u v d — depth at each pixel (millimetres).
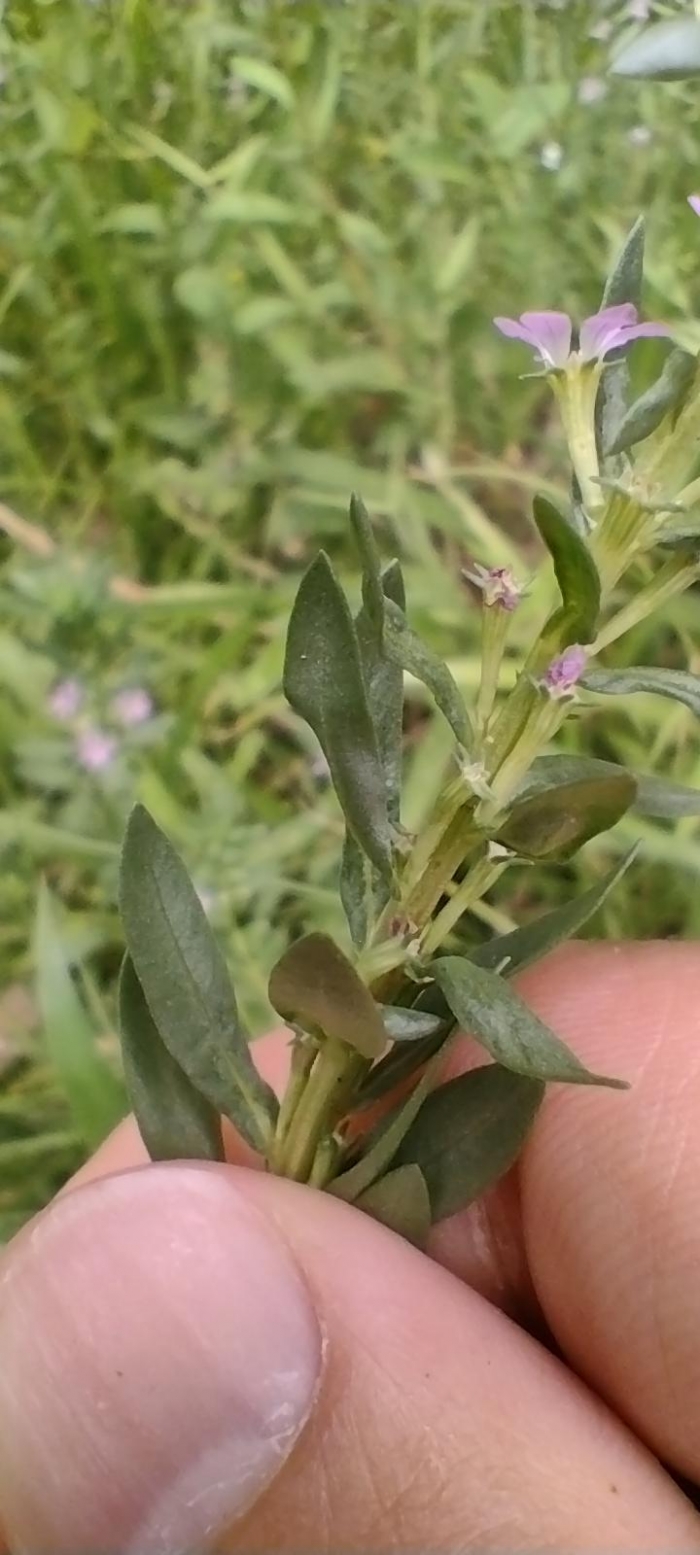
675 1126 45
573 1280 47
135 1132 57
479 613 87
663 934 81
